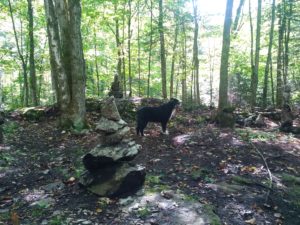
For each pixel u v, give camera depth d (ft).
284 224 16.90
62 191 19.81
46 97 86.53
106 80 72.18
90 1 51.42
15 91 88.17
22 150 28.35
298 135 35.58
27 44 64.44
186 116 41.04
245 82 66.23
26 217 16.75
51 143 30.35
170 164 24.41
